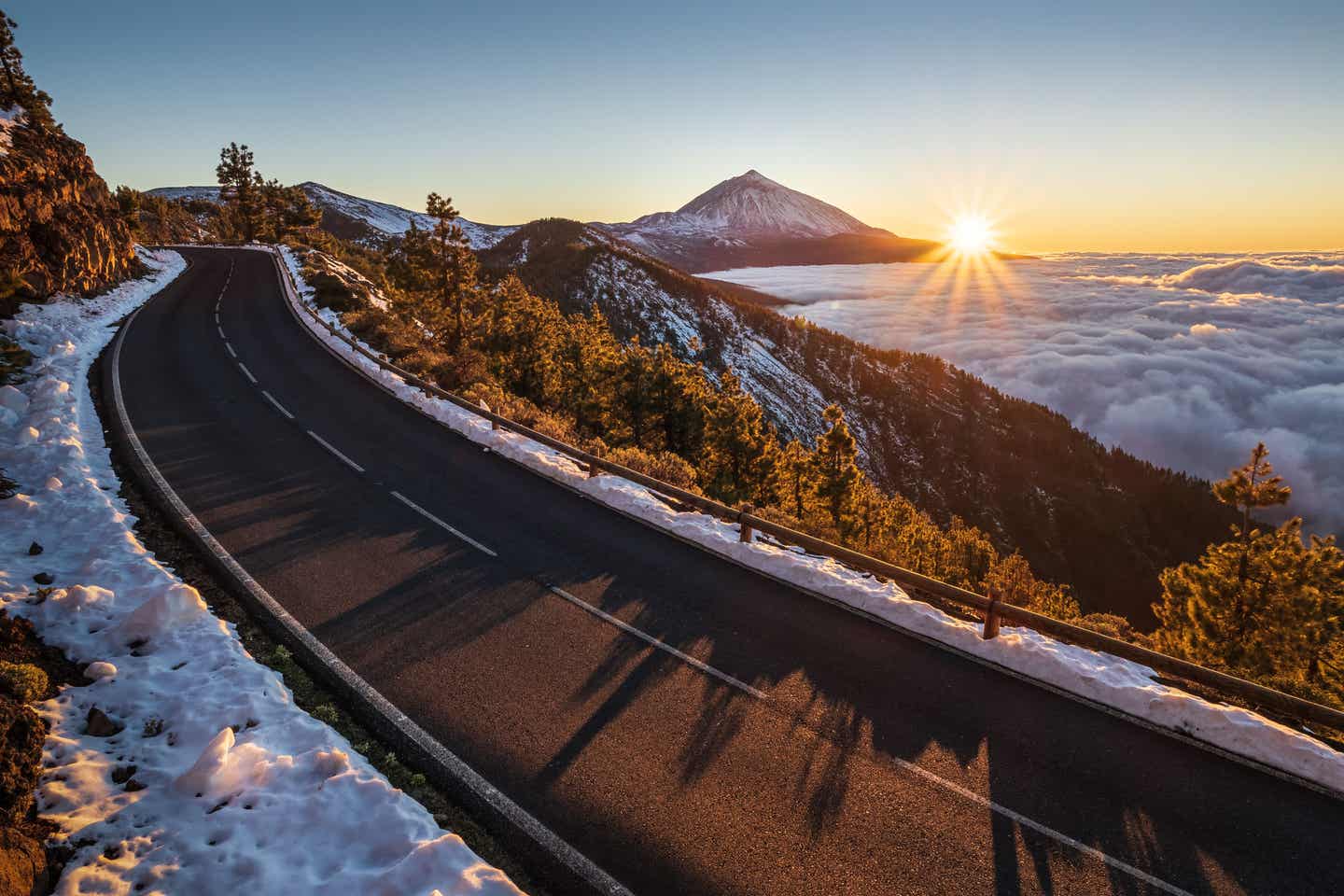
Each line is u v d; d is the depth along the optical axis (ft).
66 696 21.29
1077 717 24.93
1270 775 22.39
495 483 46.26
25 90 119.65
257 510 38.52
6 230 78.64
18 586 26.30
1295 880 18.49
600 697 24.59
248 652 25.38
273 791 18.56
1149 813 20.54
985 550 113.70
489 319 148.46
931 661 28.19
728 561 36.76
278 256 174.40
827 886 17.60
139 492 38.93
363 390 68.95
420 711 23.31
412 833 17.52
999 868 18.40
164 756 19.61
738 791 20.49
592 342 181.37
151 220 238.07
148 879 15.58
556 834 18.72
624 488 45.01
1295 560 72.38
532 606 30.68
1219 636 75.97
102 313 90.22
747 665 27.14
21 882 14.06
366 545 35.50
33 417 45.29
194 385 64.23
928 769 21.86
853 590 32.76
